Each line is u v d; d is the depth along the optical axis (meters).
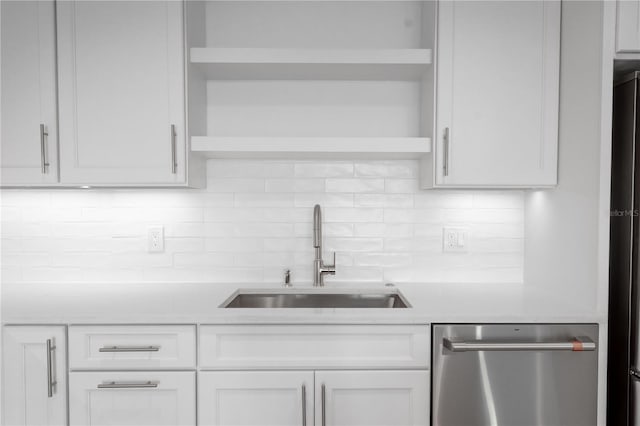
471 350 1.50
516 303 1.70
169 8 1.79
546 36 1.79
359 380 1.55
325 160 2.15
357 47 2.16
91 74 1.79
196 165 1.95
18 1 1.78
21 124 1.79
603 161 1.55
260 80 2.14
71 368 1.56
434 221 2.16
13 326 1.56
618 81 1.75
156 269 2.15
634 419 1.55
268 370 1.56
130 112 1.79
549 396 1.56
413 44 2.16
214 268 2.15
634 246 1.53
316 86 2.14
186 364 1.56
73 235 2.13
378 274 2.16
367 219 2.16
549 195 1.90
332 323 1.55
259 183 2.15
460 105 1.80
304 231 2.15
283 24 2.15
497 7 1.79
